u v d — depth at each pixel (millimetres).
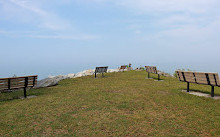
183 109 5789
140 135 3996
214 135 3959
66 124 4680
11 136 4059
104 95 7965
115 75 17234
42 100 7363
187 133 4066
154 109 5836
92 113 5477
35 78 8633
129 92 8625
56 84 12062
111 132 4160
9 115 5500
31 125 4691
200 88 9797
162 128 4344
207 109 5746
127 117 5094
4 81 7680
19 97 8422
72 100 7176
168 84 11242
